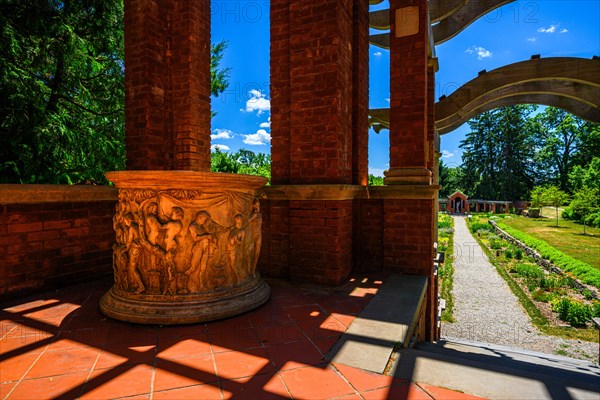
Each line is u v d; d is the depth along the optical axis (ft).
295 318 10.06
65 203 13.57
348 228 15.47
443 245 81.92
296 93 14.30
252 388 6.31
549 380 6.65
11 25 20.52
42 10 22.17
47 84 25.58
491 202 166.81
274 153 15.51
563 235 81.76
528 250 70.95
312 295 12.39
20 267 12.07
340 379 6.66
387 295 12.38
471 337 32.96
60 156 23.91
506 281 52.90
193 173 9.71
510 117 179.83
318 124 13.91
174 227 9.74
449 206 178.91
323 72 13.73
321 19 13.67
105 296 10.82
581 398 5.98
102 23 25.67
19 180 21.08
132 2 15.83
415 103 16.78
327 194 13.33
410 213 15.92
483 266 63.16
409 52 16.89
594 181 95.50
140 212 10.05
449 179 216.95
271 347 8.07
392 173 16.88
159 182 9.79
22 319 9.89
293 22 14.21
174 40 16.72
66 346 8.07
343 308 10.97
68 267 13.66
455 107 38.47
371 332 8.98
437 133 47.80
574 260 52.13
